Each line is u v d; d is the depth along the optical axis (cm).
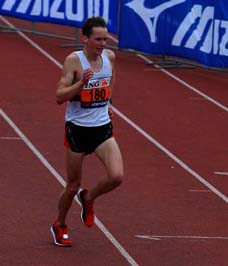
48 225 2142
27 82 3788
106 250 1984
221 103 3662
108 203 2350
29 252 1944
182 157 2892
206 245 2056
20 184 2489
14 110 3362
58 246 1988
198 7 4012
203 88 3888
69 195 1931
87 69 1814
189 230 2167
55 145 2933
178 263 1925
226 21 3919
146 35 4206
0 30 4872
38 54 4334
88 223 1938
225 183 2625
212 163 2845
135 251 1989
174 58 4306
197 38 4034
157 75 4066
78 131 1869
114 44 4656
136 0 4216
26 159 2753
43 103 3484
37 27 4994
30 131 3092
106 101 1886
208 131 3250
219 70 4206
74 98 1861
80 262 1900
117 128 3191
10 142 2936
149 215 2273
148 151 2939
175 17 4097
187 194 2491
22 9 4675
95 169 2664
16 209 2261
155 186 2548
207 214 2314
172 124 3306
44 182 2519
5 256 1911
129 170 2695
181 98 3697
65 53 4412
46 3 4581
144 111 3450
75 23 4462
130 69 4131
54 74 3953
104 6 4319
